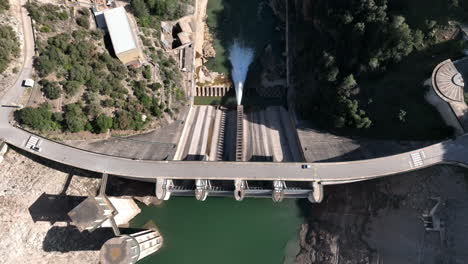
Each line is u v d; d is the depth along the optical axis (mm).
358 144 64438
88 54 67188
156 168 61969
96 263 63500
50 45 65062
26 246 59938
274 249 69938
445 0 56688
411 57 60188
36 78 63688
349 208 67000
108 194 67562
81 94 65125
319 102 70625
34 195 62562
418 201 59531
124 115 65812
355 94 64188
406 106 60000
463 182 56688
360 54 64500
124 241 55531
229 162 62188
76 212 54406
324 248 66812
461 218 55500
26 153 64312
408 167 57844
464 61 57156
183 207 71562
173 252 69875
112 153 63562
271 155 71500
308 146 67125
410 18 59625
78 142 64375
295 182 66625
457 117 55281
